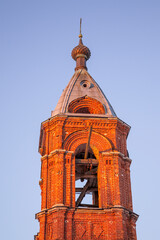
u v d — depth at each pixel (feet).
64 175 202.39
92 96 229.45
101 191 200.23
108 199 197.88
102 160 207.51
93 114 218.79
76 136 212.84
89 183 220.02
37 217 197.98
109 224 191.11
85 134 213.66
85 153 211.20
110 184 201.67
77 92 230.68
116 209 192.95
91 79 239.71
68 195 197.57
